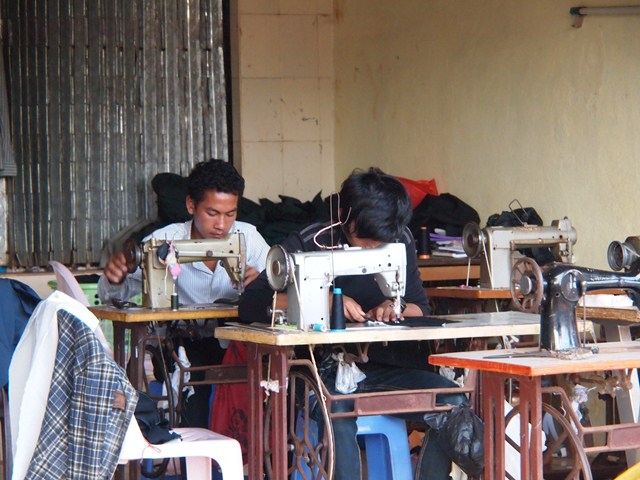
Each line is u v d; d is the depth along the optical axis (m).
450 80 8.34
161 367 5.61
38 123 9.20
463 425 4.41
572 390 4.79
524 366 3.56
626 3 6.46
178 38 9.49
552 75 7.16
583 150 6.88
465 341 5.15
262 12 9.70
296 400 4.82
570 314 3.86
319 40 9.91
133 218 9.39
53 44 9.20
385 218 4.55
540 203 7.33
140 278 5.84
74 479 3.79
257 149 9.72
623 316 4.95
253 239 6.06
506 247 6.60
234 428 5.36
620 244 4.97
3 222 9.18
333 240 4.82
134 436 4.09
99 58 9.31
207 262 5.85
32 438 3.85
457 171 8.30
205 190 5.56
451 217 7.93
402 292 4.62
